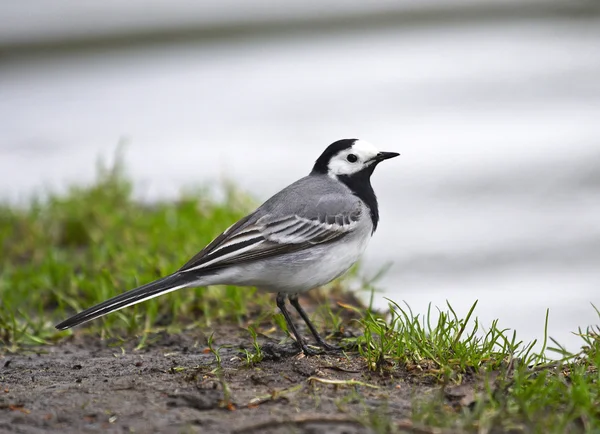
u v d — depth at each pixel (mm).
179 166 20922
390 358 8680
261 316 11141
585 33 34031
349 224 9961
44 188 18688
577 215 18922
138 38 31234
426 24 36062
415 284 15617
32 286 12758
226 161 21297
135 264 12914
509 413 7191
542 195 19938
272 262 9594
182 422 7301
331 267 9906
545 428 6965
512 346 8477
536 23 36031
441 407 7496
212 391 7969
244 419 7332
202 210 15641
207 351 9992
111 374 8945
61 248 15172
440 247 17297
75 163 21203
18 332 10992
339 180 10438
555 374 8125
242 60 31234
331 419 7191
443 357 8500
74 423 7371
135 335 10969
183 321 11438
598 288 15383
